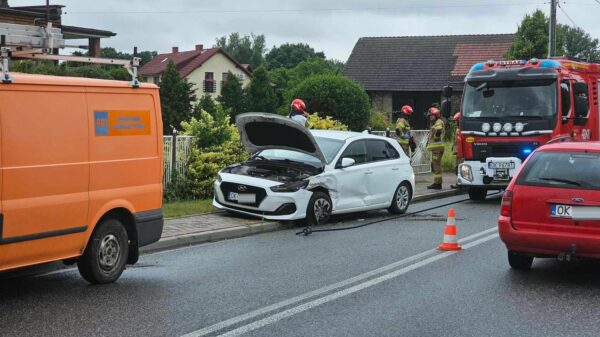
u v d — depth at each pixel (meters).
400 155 15.33
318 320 6.94
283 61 119.00
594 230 8.34
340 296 7.89
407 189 15.34
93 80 8.19
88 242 8.22
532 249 8.70
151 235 8.95
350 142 14.21
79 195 7.95
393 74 47.88
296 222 13.35
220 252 10.60
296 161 14.09
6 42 8.30
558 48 47.94
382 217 14.60
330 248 10.92
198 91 68.62
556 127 16.17
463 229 12.89
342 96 28.33
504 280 8.77
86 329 6.57
